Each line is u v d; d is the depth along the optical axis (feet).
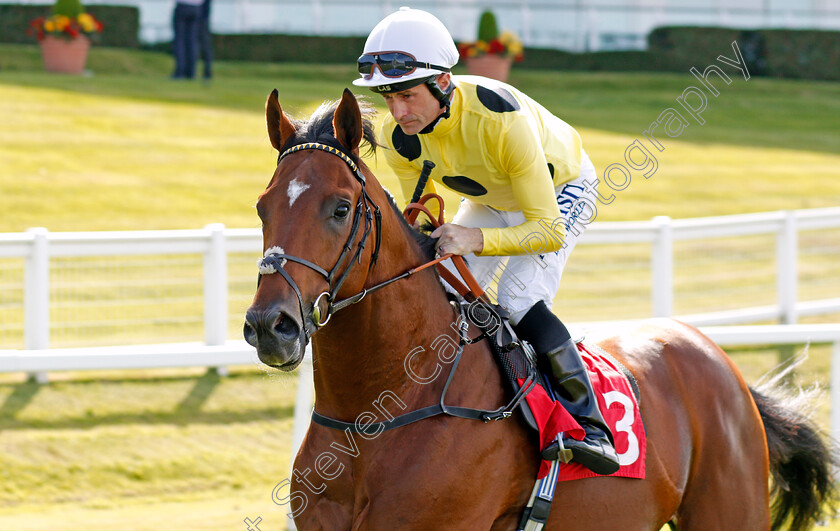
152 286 29.04
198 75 71.77
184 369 25.04
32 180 41.14
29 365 17.88
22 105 54.34
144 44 81.76
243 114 58.59
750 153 59.72
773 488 13.98
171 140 50.98
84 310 26.48
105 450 20.07
